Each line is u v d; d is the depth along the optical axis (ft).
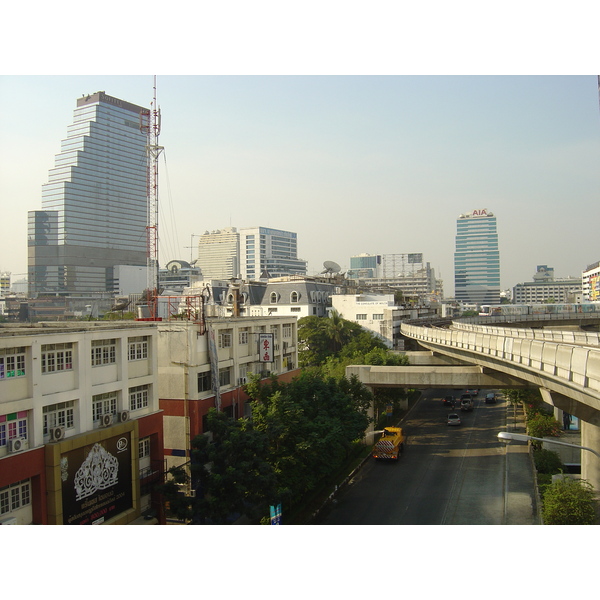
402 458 198.70
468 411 282.15
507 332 233.55
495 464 186.09
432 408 294.05
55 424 99.60
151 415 123.13
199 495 125.08
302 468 128.16
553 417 205.57
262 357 178.19
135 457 114.52
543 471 171.12
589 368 98.32
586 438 148.97
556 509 121.80
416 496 156.97
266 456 121.19
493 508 144.46
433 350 265.13
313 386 156.25
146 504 120.37
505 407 293.43
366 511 145.69
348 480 173.27
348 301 387.55
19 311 607.37
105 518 106.32
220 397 153.17
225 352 162.50
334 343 331.77
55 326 140.87
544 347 123.44
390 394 245.24
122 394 115.44
